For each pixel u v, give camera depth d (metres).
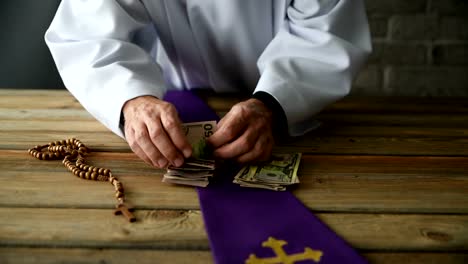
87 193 0.90
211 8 1.33
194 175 0.96
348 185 0.95
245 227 0.78
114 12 1.21
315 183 0.96
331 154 1.12
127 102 1.06
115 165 1.04
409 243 0.75
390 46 2.51
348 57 1.21
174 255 0.70
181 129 0.94
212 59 1.49
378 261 0.70
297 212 0.83
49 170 1.01
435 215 0.83
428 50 2.51
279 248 0.72
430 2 2.44
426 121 1.41
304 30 1.27
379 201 0.88
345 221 0.81
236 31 1.38
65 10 1.27
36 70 2.59
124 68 1.14
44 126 1.31
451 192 0.93
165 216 0.81
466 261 0.70
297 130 1.27
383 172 1.02
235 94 1.64
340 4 1.26
